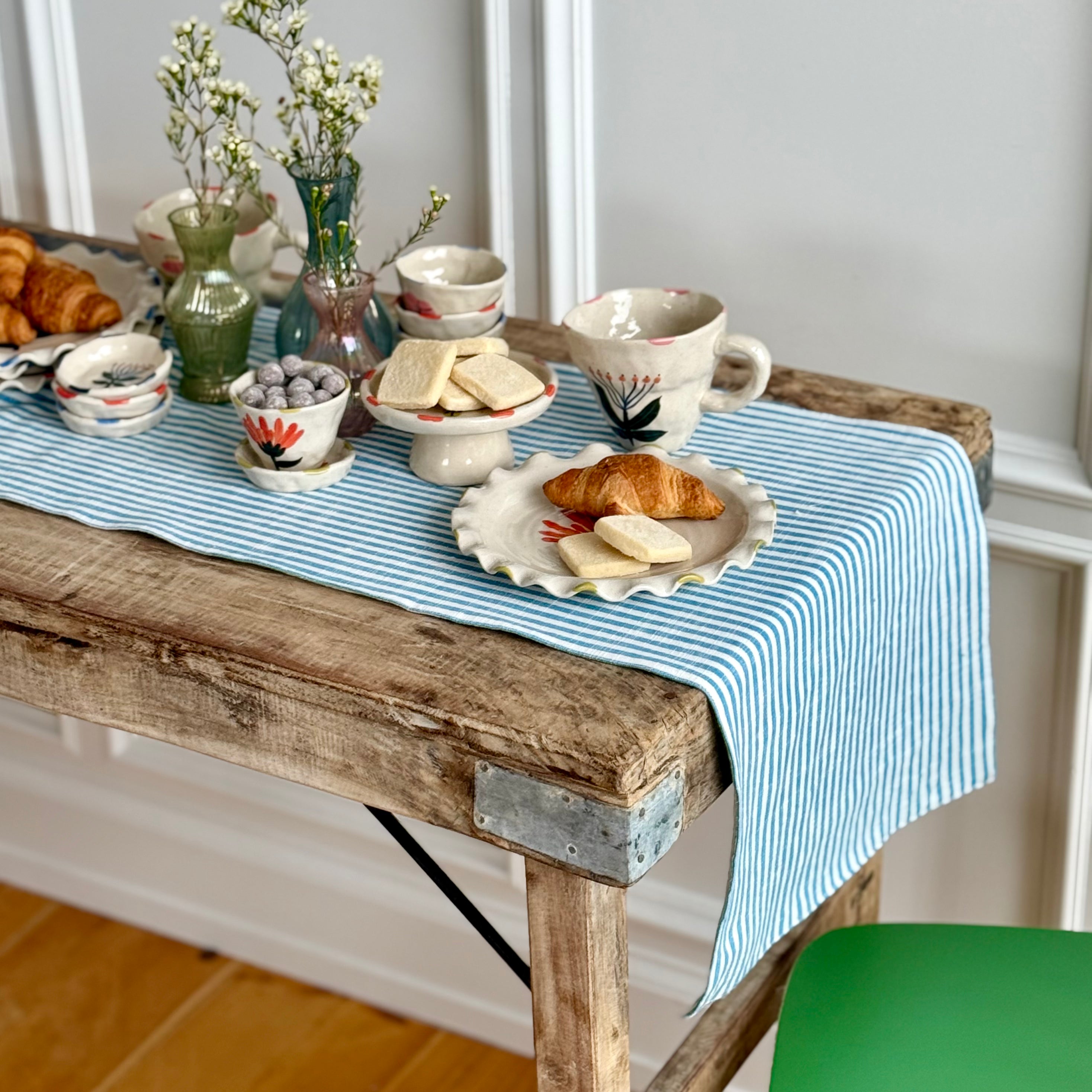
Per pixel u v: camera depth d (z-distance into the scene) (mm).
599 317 1145
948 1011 1102
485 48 1426
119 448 1136
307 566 968
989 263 1312
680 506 989
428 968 1795
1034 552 1372
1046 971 1140
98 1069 1737
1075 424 1330
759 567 952
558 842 829
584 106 1421
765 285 1419
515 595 937
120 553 998
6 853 2035
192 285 1182
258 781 1810
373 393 1087
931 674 1126
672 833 842
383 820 1086
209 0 1554
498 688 849
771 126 1355
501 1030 1773
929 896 1576
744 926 937
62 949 1932
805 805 988
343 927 1828
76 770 1935
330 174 1110
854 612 980
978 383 1358
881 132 1312
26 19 1636
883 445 1116
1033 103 1244
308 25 1528
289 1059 1759
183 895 1927
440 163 1523
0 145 1729
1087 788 1443
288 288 1382
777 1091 1044
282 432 1039
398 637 900
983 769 1188
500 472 1049
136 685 940
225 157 1481
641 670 860
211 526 1021
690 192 1416
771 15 1317
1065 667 1410
